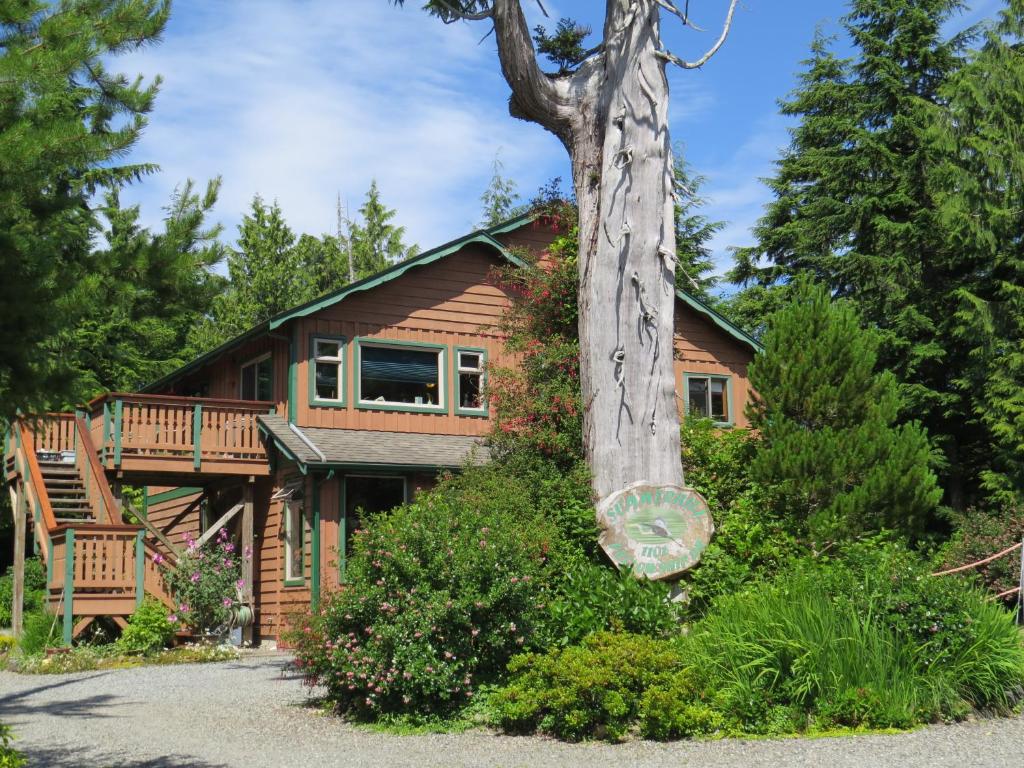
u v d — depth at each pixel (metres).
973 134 28.91
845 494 14.91
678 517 13.41
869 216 31.34
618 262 14.52
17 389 6.83
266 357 21.70
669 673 9.62
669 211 14.74
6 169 7.00
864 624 10.01
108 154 7.65
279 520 20.61
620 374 14.34
